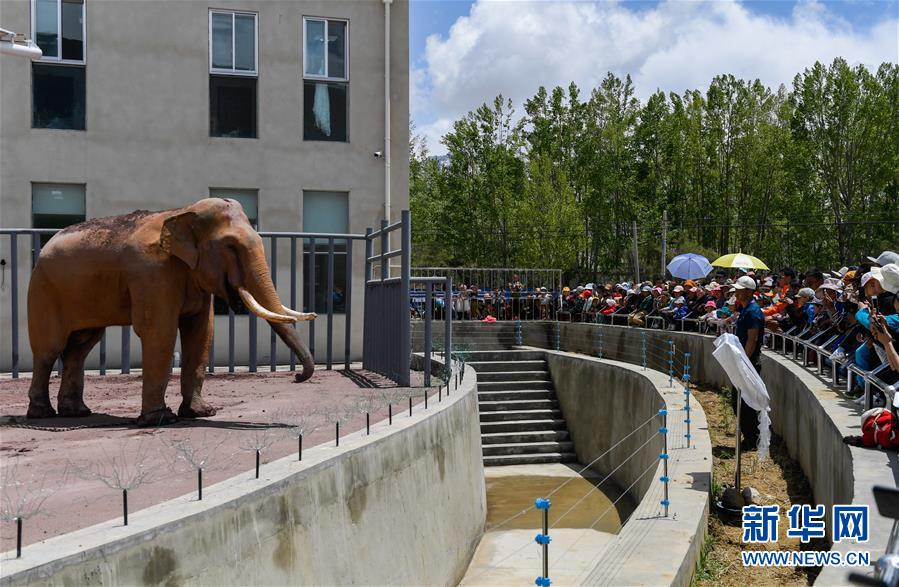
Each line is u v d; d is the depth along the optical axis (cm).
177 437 834
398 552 787
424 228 6109
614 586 611
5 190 1708
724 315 1617
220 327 1756
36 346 994
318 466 644
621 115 6100
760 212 5806
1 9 1712
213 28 1822
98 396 1214
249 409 1034
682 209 6022
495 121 5625
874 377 817
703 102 6041
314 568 622
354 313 1880
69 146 1739
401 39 1930
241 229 928
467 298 2722
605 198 5869
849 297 1148
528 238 5031
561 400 2216
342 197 1898
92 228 977
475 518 1212
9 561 417
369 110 1900
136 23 1775
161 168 1786
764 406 866
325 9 1875
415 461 861
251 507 555
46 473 679
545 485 1797
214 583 513
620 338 2223
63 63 1742
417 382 1312
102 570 441
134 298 928
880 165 4916
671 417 1320
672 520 785
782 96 6016
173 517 495
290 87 1856
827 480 857
